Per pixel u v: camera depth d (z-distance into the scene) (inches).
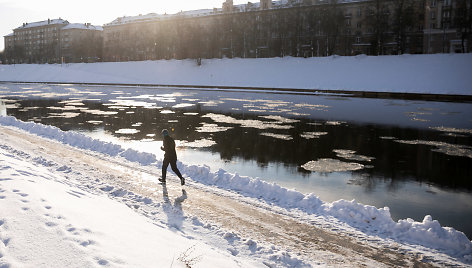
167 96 2030.0
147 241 213.9
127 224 244.1
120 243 197.9
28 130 789.9
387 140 824.9
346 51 3206.2
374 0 2974.9
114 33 4904.0
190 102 1684.3
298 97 1950.1
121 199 367.6
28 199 237.3
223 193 408.2
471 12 2471.7
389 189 472.7
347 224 330.3
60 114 1215.6
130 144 731.4
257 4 3818.9
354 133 911.0
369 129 970.7
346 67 2511.1
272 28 3400.6
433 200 430.9
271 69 2819.9
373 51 2979.8
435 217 377.7
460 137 864.3
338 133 910.4
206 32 3737.7
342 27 3134.8
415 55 2385.6
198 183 444.5
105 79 3440.0
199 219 323.9
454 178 528.7
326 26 3058.6
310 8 3243.1
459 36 2689.5
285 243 287.3
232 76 2901.1
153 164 527.8
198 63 3297.2
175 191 410.9
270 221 331.6
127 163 531.5
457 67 2103.8
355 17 3181.6
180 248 215.0
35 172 349.1
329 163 612.1
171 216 329.7
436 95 1764.3
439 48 2778.1
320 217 345.1
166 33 4001.0
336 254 272.2
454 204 417.4
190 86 2731.3
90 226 214.8
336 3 3169.3
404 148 743.1
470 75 1999.3
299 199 391.9
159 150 673.6
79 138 682.8
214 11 4119.1
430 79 2080.5
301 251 274.8
